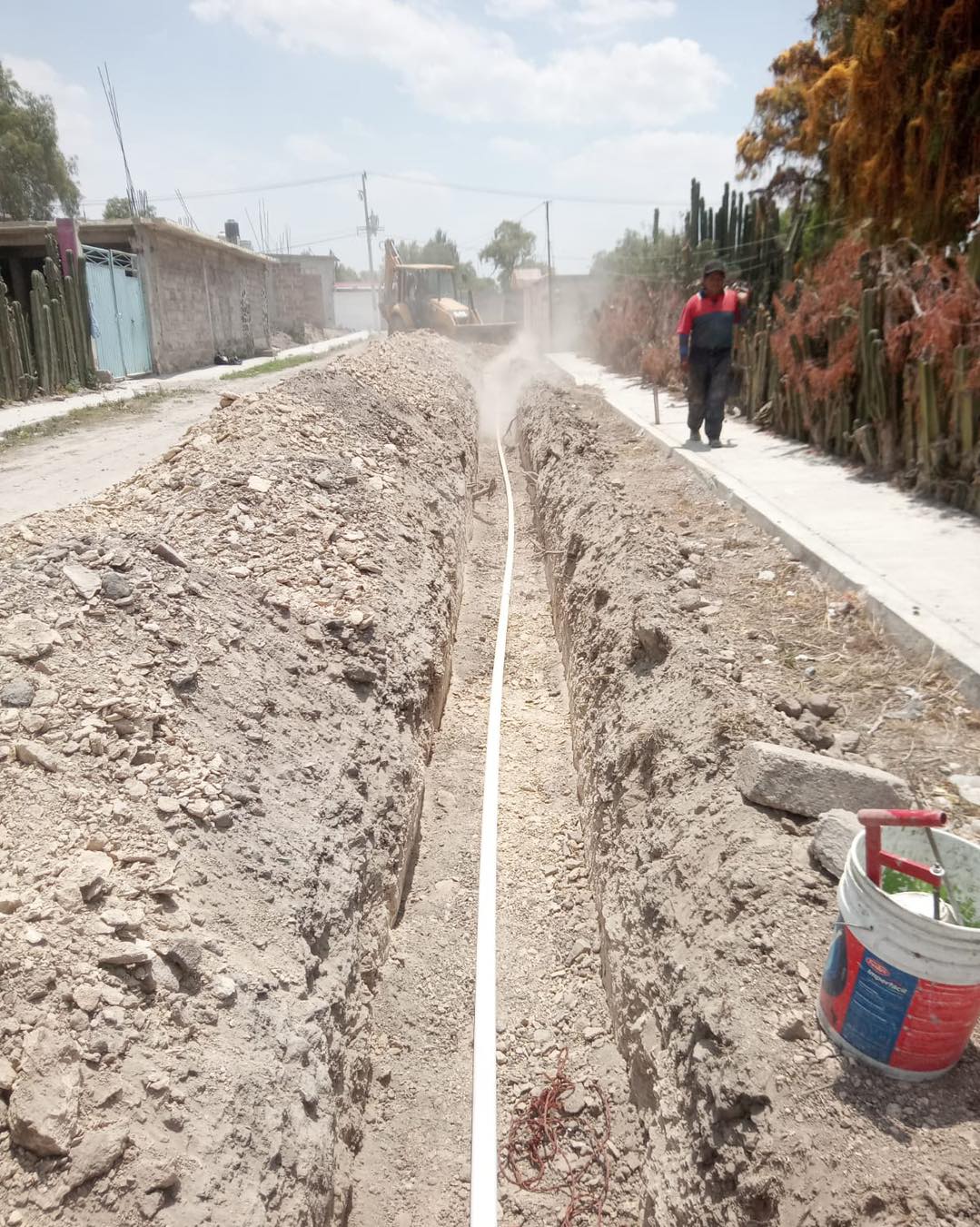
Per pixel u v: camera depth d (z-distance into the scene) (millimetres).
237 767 3514
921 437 6859
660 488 8398
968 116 8398
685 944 3037
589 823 4531
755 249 15336
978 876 2332
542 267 53000
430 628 5512
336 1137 2828
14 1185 2006
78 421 14664
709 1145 2451
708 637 4738
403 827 4230
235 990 2684
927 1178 2059
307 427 7117
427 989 3758
